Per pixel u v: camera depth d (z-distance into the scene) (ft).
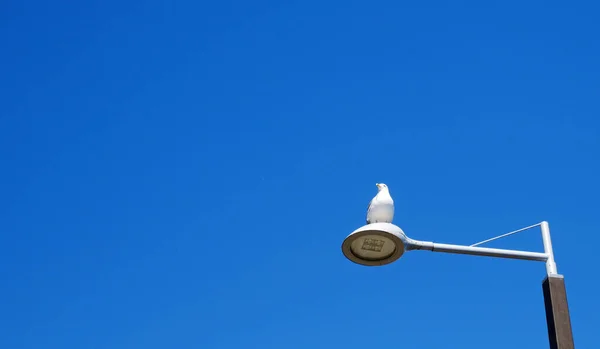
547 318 35.65
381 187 39.96
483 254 37.63
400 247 37.55
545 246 37.81
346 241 37.88
